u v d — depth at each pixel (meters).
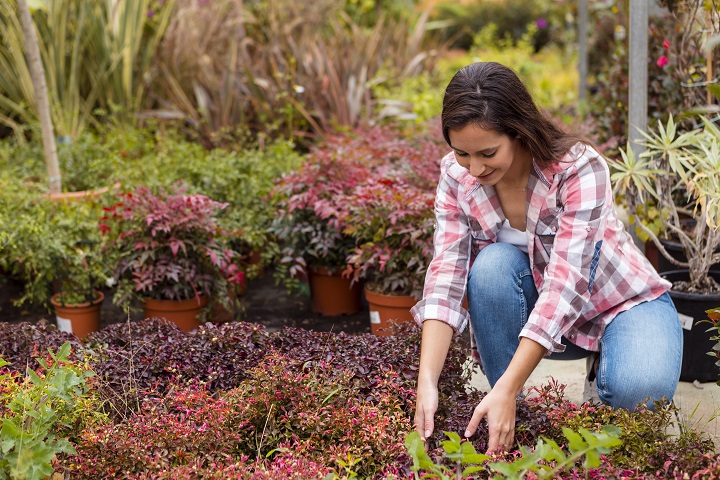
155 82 6.22
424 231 3.23
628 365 2.14
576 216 2.10
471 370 2.46
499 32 12.20
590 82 7.30
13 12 5.42
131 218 3.39
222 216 3.90
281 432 2.17
